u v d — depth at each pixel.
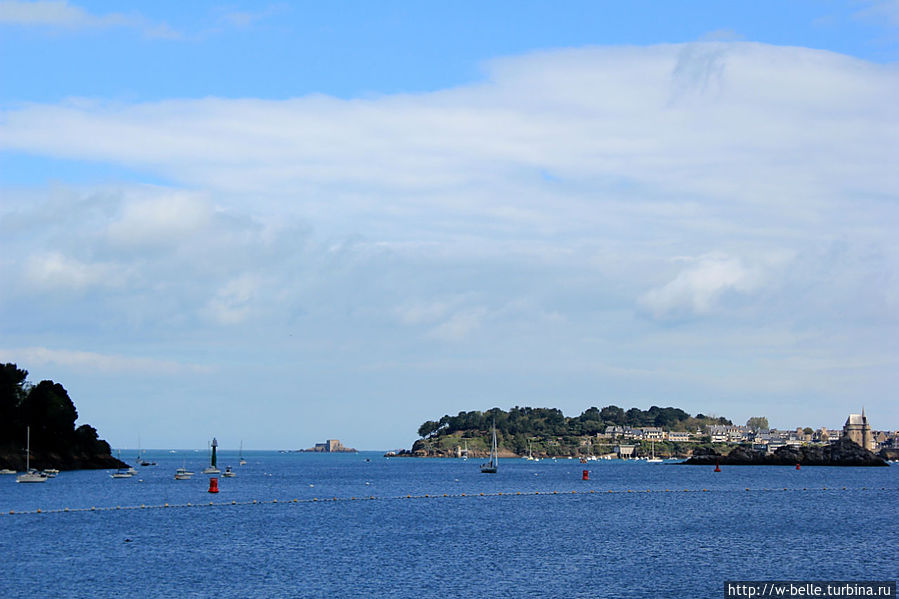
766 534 111.12
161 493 187.88
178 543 101.12
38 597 71.31
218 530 114.38
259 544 100.56
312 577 79.50
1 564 85.88
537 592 73.56
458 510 148.50
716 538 106.94
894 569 84.44
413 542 102.94
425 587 75.31
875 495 190.25
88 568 83.81
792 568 84.75
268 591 73.62
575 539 106.00
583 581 78.06
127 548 96.94
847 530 115.69
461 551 95.31
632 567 85.12
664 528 118.69
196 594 72.44
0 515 132.88
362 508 151.88
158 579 78.50
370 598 71.12
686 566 85.75
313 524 122.81
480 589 74.56
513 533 112.38
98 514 136.00
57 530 113.38
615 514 140.88
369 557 90.88
